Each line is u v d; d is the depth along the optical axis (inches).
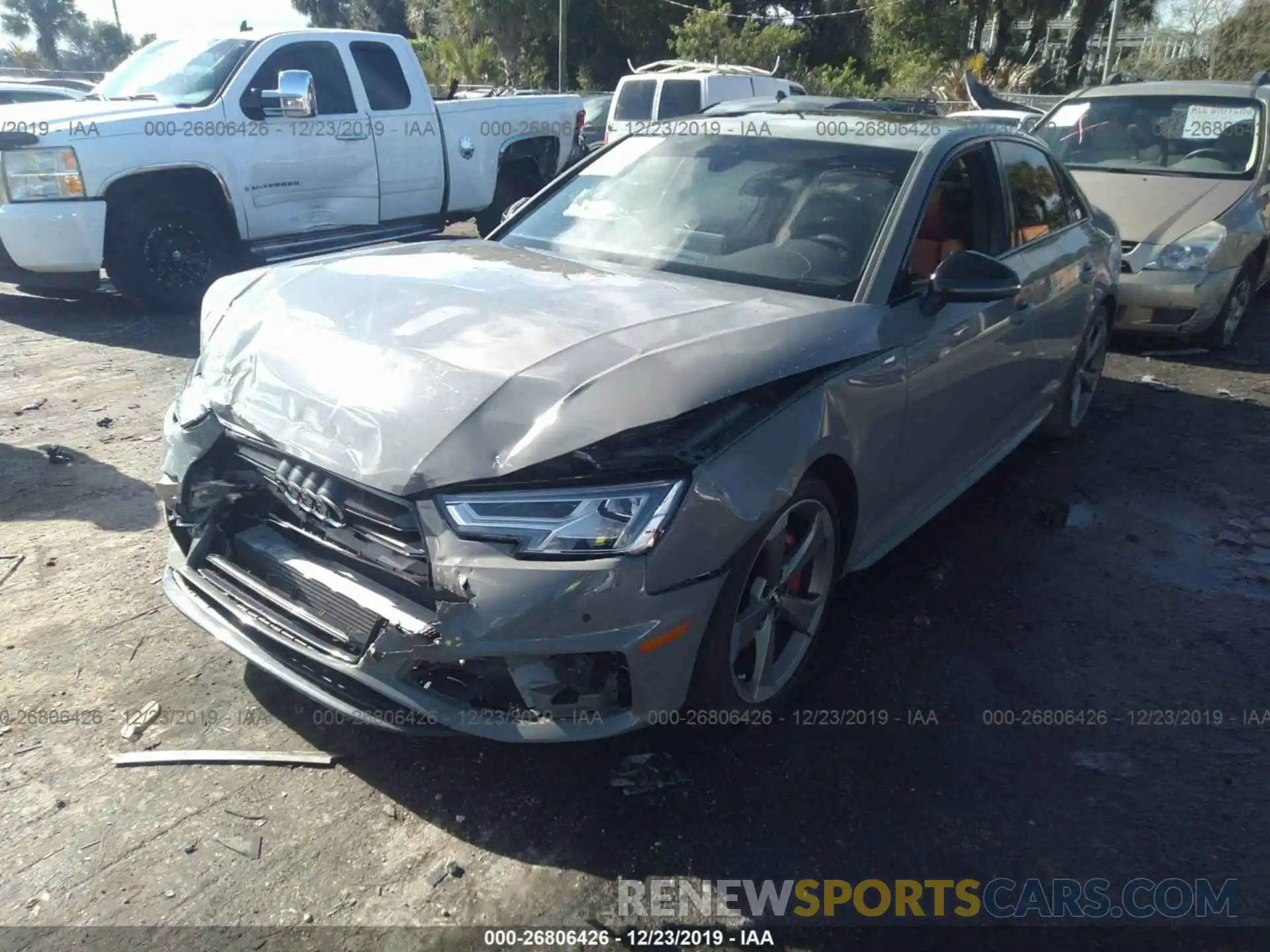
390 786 105.8
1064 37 1526.8
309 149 316.5
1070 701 125.8
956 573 158.4
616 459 93.4
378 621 94.8
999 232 163.3
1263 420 237.1
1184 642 140.8
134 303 320.2
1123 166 303.0
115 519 164.6
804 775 110.0
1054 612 147.7
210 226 307.6
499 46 1334.9
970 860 99.7
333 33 324.8
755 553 102.4
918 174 142.7
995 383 160.1
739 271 134.9
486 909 91.6
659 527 92.8
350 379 102.7
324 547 101.5
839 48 1461.6
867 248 133.4
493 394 96.9
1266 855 101.6
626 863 97.3
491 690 95.7
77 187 276.1
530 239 154.4
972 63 1215.6
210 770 107.0
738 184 148.6
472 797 104.7
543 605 90.3
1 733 111.0
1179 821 105.8
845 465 117.3
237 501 110.5
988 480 197.8
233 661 125.8
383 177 339.6
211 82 303.9
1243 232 275.9
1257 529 178.5
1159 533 176.1
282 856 96.2
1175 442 221.6
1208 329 283.7
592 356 102.3
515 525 91.1
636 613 93.0
